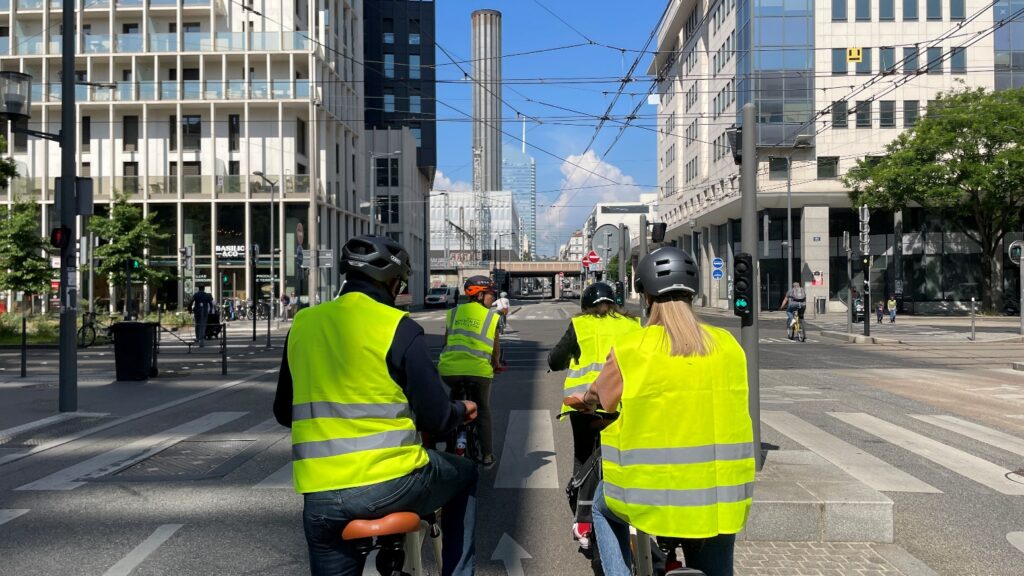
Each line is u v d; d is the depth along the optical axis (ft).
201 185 139.95
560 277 415.23
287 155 142.10
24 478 23.08
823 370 53.98
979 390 42.91
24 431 30.48
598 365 16.92
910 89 138.51
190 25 143.54
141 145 140.26
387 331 8.93
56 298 132.87
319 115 146.20
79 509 19.74
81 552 16.44
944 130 126.11
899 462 24.62
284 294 137.28
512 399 39.19
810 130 139.64
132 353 46.98
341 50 162.40
